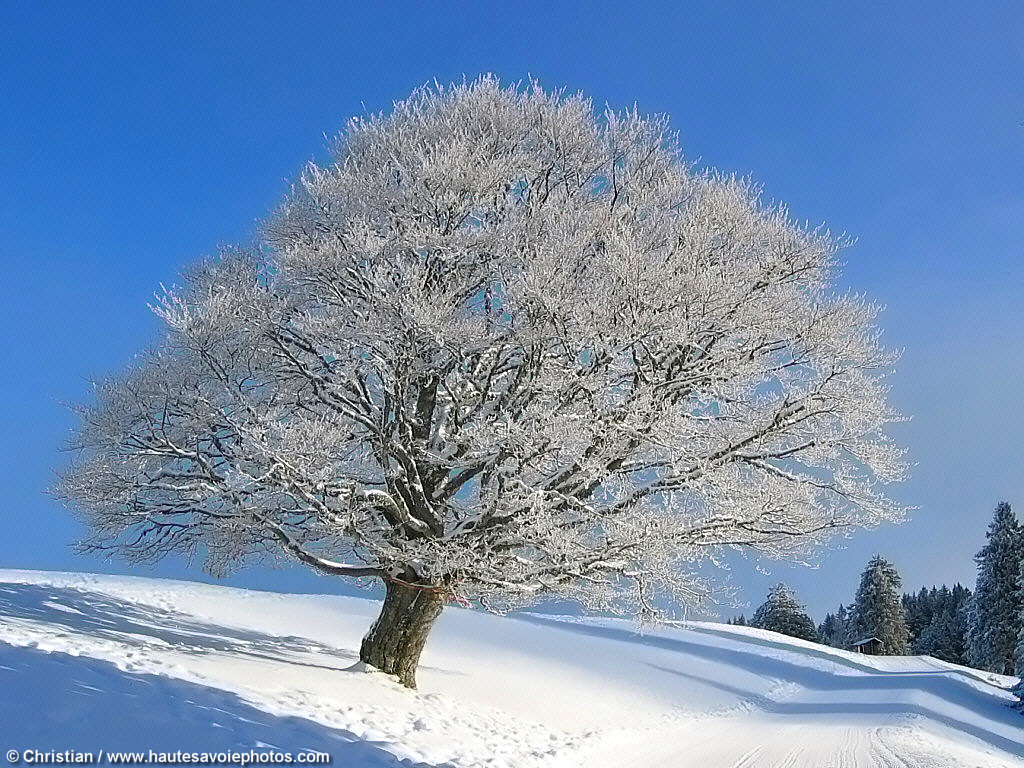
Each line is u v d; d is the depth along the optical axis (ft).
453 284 46.83
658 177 55.11
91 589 73.46
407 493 48.39
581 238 46.21
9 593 54.75
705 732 54.80
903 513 49.47
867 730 57.93
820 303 49.49
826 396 47.24
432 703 42.80
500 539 46.50
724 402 50.19
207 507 48.32
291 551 47.85
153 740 20.34
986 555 173.78
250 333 46.39
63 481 48.47
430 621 49.26
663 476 48.06
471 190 46.50
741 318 46.68
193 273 51.98
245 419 46.26
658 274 44.68
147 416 47.16
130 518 48.67
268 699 31.81
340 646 67.15
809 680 107.86
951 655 240.12
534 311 43.39
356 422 49.29
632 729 52.44
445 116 52.65
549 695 60.03
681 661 99.30
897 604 229.86
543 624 111.14
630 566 47.57
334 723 31.01
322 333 45.09
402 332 42.60
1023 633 114.01
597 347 44.52
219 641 52.47
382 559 48.21
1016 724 92.22
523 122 53.93
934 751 47.16
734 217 50.62
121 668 29.09
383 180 48.85
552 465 46.16
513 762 33.37
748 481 48.96
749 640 137.08
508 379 50.85
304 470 41.32
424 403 50.34
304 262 46.01
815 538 48.98
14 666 24.02
